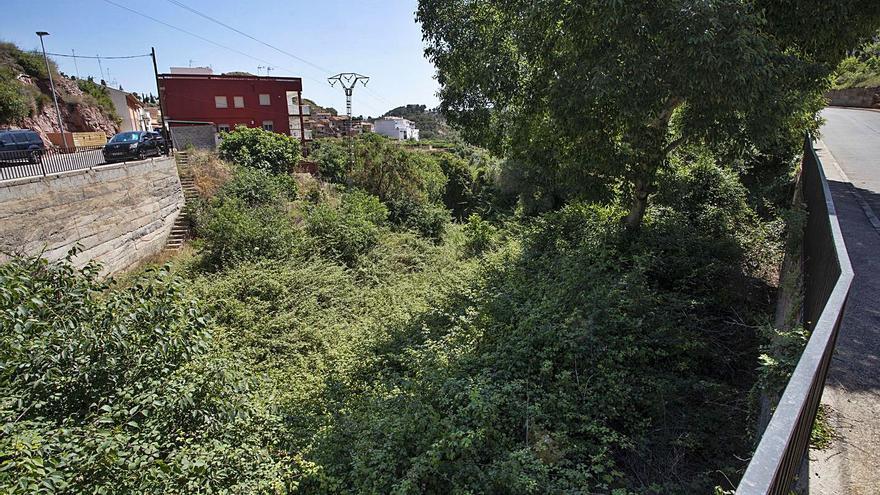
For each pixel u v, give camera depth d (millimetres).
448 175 35219
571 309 6602
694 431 4816
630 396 5191
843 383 3658
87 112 31391
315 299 12008
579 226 11383
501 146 10969
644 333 6219
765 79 6527
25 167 10906
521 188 23656
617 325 6160
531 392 5270
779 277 7547
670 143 8719
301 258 14961
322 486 4598
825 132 16438
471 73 9633
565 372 5387
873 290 5078
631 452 4723
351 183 25844
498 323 7090
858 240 6504
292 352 9359
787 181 11172
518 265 10320
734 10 6188
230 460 4578
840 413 3338
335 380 7121
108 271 12375
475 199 33875
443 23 9945
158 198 15938
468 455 4297
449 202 34781
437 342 7293
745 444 4445
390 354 7734
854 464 2893
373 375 7316
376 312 11086
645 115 7277
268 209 17828
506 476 3898
